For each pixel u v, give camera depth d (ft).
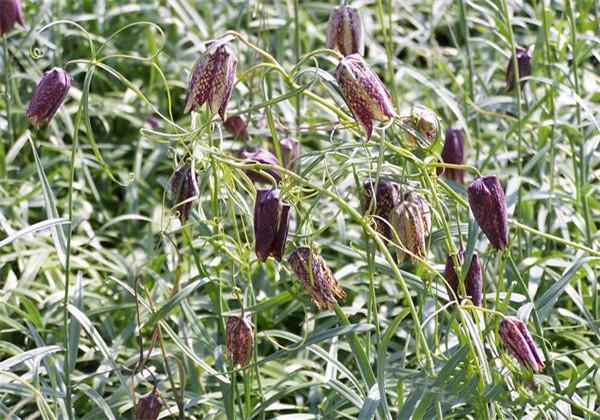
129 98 33.09
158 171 32.27
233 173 19.97
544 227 26.37
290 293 18.54
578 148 28.09
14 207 27.37
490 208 17.04
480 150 29.86
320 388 22.59
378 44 37.73
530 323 20.67
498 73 35.53
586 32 29.35
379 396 17.70
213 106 16.96
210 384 22.85
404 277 19.42
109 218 30.17
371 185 17.54
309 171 18.51
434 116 17.95
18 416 21.72
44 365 21.07
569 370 21.49
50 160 30.14
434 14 32.53
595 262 23.11
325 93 32.81
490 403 18.56
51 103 18.48
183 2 34.60
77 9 35.91
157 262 25.99
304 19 36.63
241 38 17.10
